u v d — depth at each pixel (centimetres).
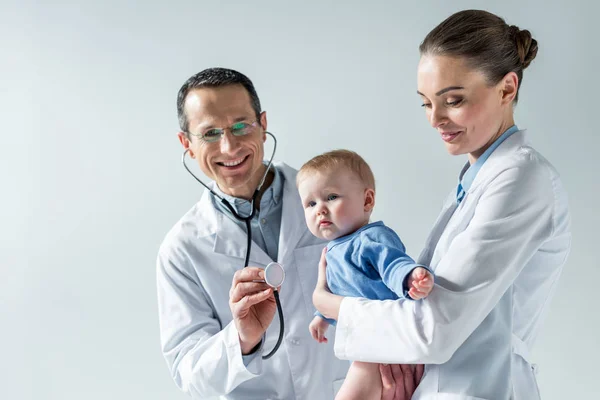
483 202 125
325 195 151
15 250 303
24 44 303
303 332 182
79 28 300
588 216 272
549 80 274
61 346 301
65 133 302
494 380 126
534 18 273
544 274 135
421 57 129
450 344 119
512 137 130
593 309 272
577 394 274
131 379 298
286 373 181
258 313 166
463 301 119
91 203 301
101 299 300
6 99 305
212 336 180
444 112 126
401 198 280
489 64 123
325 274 149
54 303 302
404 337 122
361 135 281
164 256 189
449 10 276
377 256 138
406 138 279
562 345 275
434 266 131
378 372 135
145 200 299
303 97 284
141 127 299
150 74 297
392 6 278
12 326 302
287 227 186
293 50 285
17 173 305
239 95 174
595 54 270
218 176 177
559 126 274
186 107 176
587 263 272
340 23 281
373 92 280
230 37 290
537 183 124
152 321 298
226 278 185
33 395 301
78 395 300
